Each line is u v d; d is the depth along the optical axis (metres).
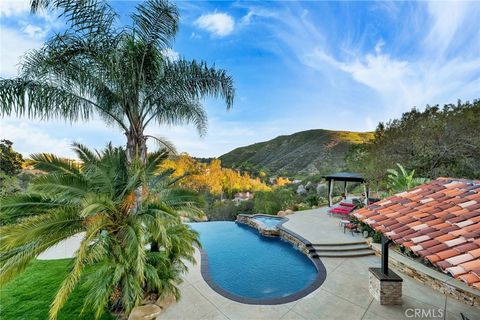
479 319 5.36
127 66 5.98
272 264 9.62
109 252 5.38
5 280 4.04
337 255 9.50
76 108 6.45
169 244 5.71
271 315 5.68
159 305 5.95
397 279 5.96
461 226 4.16
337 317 5.56
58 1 5.50
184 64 7.27
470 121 14.45
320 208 19.30
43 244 4.41
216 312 5.81
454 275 3.14
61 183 4.92
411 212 5.29
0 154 16.73
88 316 5.49
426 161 15.24
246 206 23.12
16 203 4.86
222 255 10.75
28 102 5.73
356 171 18.66
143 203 6.14
